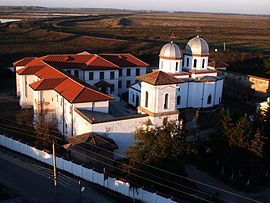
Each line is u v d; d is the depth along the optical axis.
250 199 40.56
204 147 50.06
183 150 40.47
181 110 66.62
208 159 48.53
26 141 50.19
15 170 44.28
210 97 69.25
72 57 74.12
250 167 42.69
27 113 62.09
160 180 37.31
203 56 68.31
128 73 77.38
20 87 66.56
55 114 58.53
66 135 55.19
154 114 50.94
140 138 40.16
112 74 72.88
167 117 52.16
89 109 52.81
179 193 38.41
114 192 40.25
